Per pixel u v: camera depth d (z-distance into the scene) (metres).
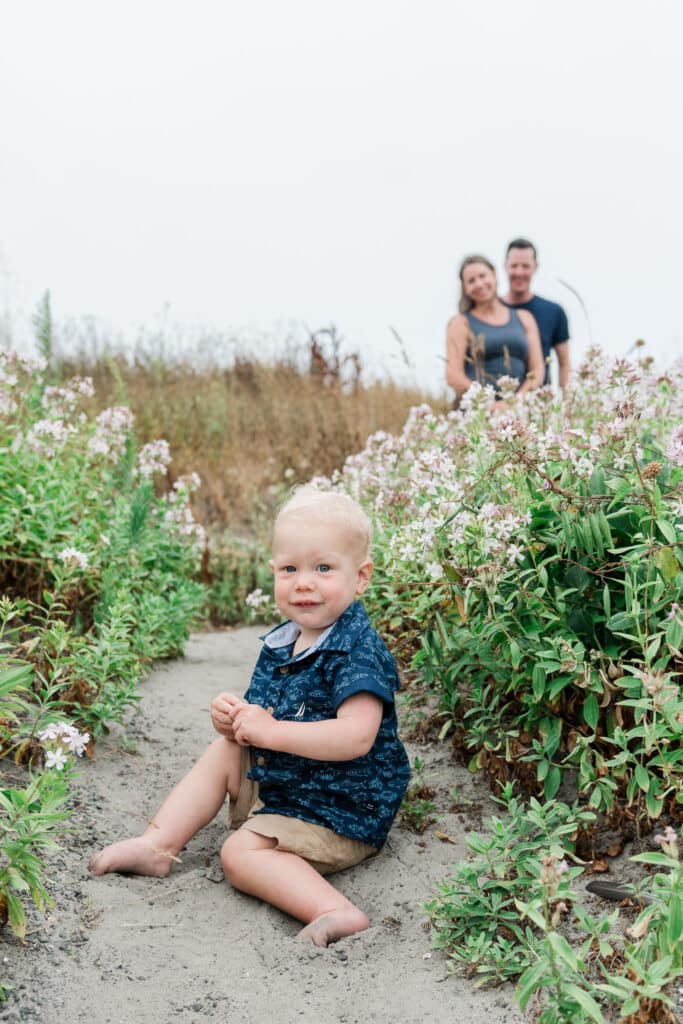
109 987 2.15
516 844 2.50
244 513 7.45
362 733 2.59
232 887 2.64
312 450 8.27
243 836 2.61
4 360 4.37
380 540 3.96
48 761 2.23
